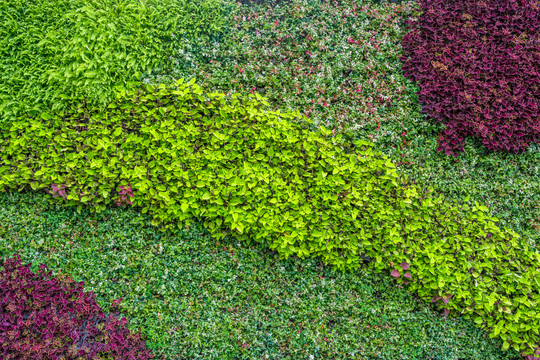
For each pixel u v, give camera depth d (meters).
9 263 3.55
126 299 3.63
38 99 3.78
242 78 4.16
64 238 3.73
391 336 3.71
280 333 3.65
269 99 4.14
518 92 4.12
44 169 3.71
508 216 4.04
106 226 3.76
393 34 4.39
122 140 3.79
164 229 3.76
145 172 3.71
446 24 4.30
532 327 3.64
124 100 3.84
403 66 4.25
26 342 3.30
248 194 3.69
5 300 3.39
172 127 3.76
